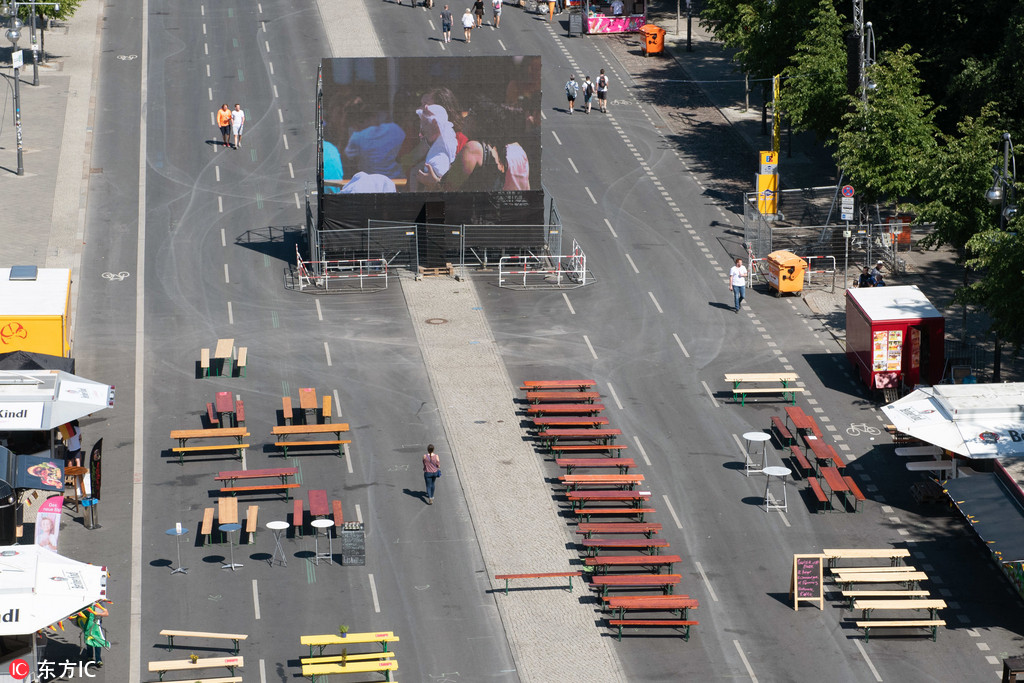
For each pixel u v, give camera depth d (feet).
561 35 605.73
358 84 399.44
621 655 252.62
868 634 258.57
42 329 324.60
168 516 291.58
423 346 365.40
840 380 350.43
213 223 436.35
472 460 313.53
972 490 277.03
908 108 398.62
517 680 245.86
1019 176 368.07
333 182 404.57
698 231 437.58
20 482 269.85
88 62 556.51
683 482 306.55
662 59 584.40
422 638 256.52
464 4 632.38
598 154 495.41
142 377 346.95
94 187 458.09
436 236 408.46
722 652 253.65
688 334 373.81
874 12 465.06
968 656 253.44
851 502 299.58
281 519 290.97
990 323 378.53
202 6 618.03
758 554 282.15
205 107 519.60
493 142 408.05
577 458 311.88
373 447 318.04
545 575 265.75
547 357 360.07
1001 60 418.92
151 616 260.83
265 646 253.03
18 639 238.07
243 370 350.43
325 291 396.57
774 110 446.60
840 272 412.77
